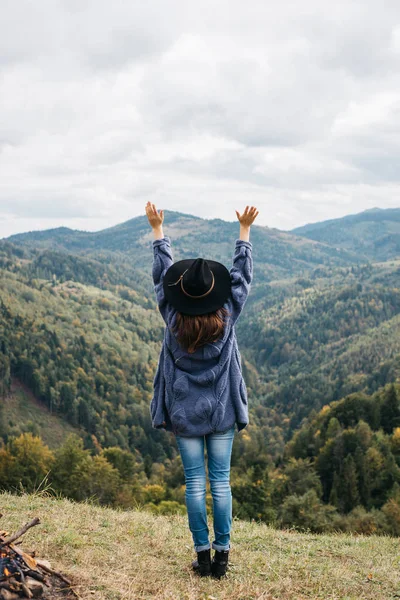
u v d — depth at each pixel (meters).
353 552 5.23
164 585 3.37
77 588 3.03
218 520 3.66
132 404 141.88
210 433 3.57
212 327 3.39
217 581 3.64
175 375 3.52
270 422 150.75
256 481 35.34
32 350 150.12
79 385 143.75
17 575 2.85
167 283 3.50
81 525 4.65
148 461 86.94
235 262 3.73
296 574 4.12
